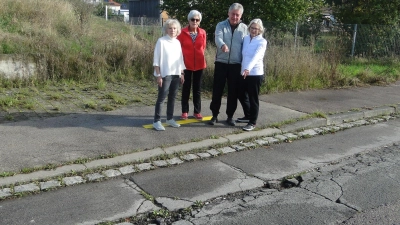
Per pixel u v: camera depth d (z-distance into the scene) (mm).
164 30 5922
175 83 6086
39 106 7129
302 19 14328
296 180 4703
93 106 7168
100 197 4098
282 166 5098
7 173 4375
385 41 14992
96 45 10469
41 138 5480
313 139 6250
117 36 11438
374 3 15664
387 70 12117
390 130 6887
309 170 5020
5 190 4086
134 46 10336
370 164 5293
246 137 5973
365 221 3801
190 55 6328
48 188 4199
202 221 3750
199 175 4723
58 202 3967
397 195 4379
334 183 4660
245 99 6500
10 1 11922
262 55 5973
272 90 9062
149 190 4297
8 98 7242
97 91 8516
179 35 6301
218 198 4207
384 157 5570
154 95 8383
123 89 8812
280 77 9445
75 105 7309
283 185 4625
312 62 10023
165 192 4262
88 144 5336
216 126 6391
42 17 11703
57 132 5758
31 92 8109
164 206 3975
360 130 6844
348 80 10516
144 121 6461
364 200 4242
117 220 3709
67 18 12250
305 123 6746
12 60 8617
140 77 9828
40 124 6098
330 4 17078
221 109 7469
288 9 13516
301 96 8836
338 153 5652
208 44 11125
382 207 4094
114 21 16109
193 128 6234
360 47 14656
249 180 4645
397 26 15352
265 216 3861
